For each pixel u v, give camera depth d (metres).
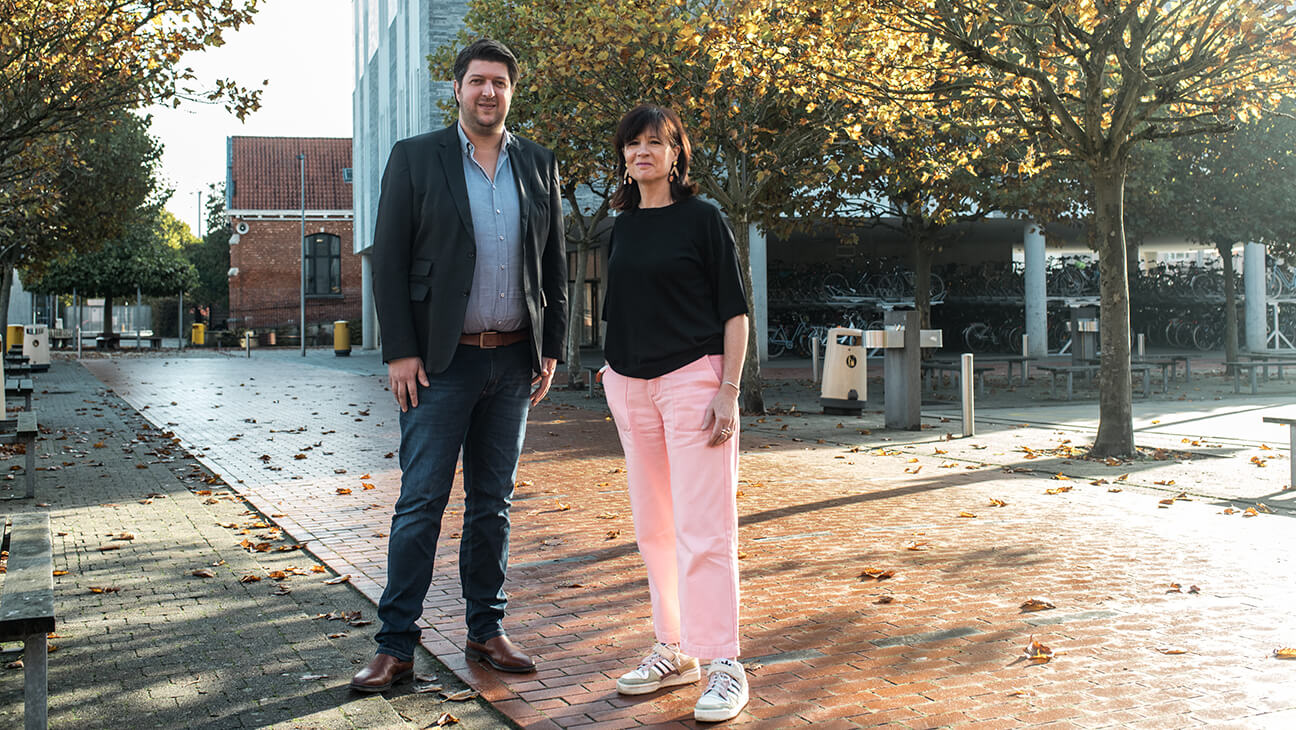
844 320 31.27
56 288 39.50
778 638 3.89
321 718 3.08
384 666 3.33
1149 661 3.55
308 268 46.91
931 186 15.09
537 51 13.19
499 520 3.59
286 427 12.24
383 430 11.91
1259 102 9.10
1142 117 9.15
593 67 12.28
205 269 62.47
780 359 29.56
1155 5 8.68
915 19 9.31
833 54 9.98
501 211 3.45
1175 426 11.48
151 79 10.38
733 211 13.37
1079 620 4.07
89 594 4.62
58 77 10.14
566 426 12.37
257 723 3.04
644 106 3.20
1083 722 2.99
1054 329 31.81
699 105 12.16
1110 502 6.92
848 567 5.07
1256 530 5.89
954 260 36.66
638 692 3.26
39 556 3.24
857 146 14.61
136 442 10.71
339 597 4.55
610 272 3.28
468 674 3.49
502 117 3.40
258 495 7.43
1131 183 15.48
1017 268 36.38
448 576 5.00
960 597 4.46
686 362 3.14
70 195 24.80
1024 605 4.27
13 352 27.84
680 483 3.15
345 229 47.00
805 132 13.19
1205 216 17.17
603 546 5.64
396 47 28.95
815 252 35.25
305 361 30.36
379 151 32.56
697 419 3.12
